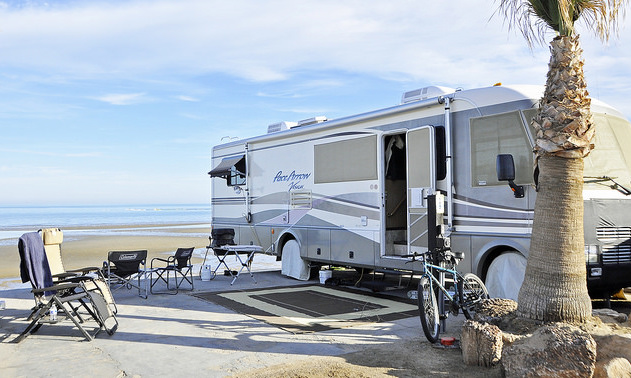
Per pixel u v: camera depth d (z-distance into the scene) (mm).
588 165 6219
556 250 4836
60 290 6066
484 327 4594
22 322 6531
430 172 7285
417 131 7516
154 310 7102
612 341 4207
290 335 5707
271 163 10680
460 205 6973
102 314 5871
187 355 5012
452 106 7125
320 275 9375
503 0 5133
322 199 9305
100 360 4895
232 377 4383
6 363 4828
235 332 5859
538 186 5023
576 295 4812
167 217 64125
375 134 8273
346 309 7098
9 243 20859
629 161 6602
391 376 4363
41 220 54656
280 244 10461
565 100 4766
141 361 4844
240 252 10633
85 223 45656
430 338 5148
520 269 6328
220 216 12531
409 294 5898
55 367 4703
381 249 8117
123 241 21844
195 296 8148
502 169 6090
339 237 8922
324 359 4824
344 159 8844
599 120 6562
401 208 8750
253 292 8523
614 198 6129
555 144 4785
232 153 12008
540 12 5133
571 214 4840
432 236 5656
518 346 4172
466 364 4629
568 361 3891
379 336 5633
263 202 10906
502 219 6441
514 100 6410
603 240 6020
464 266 6902
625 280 6164
